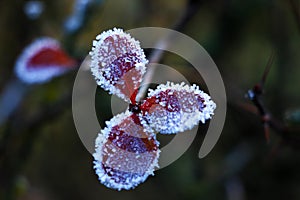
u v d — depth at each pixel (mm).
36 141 511
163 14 524
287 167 529
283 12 499
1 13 517
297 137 311
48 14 508
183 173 519
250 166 541
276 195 541
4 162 462
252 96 288
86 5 396
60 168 573
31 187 555
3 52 529
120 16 513
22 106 494
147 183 550
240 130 511
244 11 497
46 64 346
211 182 507
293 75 525
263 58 531
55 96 446
